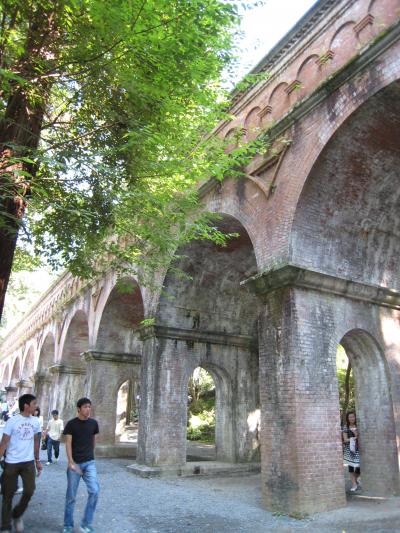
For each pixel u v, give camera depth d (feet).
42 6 21.71
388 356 34.86
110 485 40.06
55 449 52.42
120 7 19.66
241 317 55.93
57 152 25.43
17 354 159.02
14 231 21.72
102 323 70.69
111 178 27.40
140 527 24.98
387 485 32.32
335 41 33.37
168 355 49.78
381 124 29.48
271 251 33.88
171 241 30.71
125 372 71.26
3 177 20.79
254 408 54.13
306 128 33.04
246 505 31.09
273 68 39.83
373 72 28.02
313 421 28.94
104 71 24.25
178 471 46.32
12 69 22.36
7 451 20.81
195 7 20.65
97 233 30.76
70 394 91.25
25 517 25.13
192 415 98.27
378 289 35.19
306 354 30.09
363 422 34.94
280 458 28.78
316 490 27.66
